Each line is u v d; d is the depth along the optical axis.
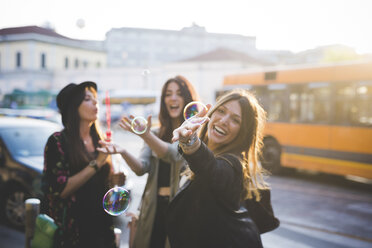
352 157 8.23
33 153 5.20
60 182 2.12
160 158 2.45
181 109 2.67
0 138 5.21
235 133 1.67
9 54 48.09
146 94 22.47
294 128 9.45
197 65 40.09
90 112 2.32
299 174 10.17
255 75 10.59
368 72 8.07
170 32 68.50
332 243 4.88
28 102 38.41
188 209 1.57
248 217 1.64
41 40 48.12
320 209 6.52
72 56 52.47
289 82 9.66
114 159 5.07
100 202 2.27
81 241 2.17
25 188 4.82
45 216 2.05
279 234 5.20
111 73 44.75
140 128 2.19
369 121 8.01
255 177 1.76
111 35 66.56
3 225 5.02
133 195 7.20
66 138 2.24
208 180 1.48
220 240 1.52
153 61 68.06
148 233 2.43
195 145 1.43
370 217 6.06
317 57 42.31
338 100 8.55
